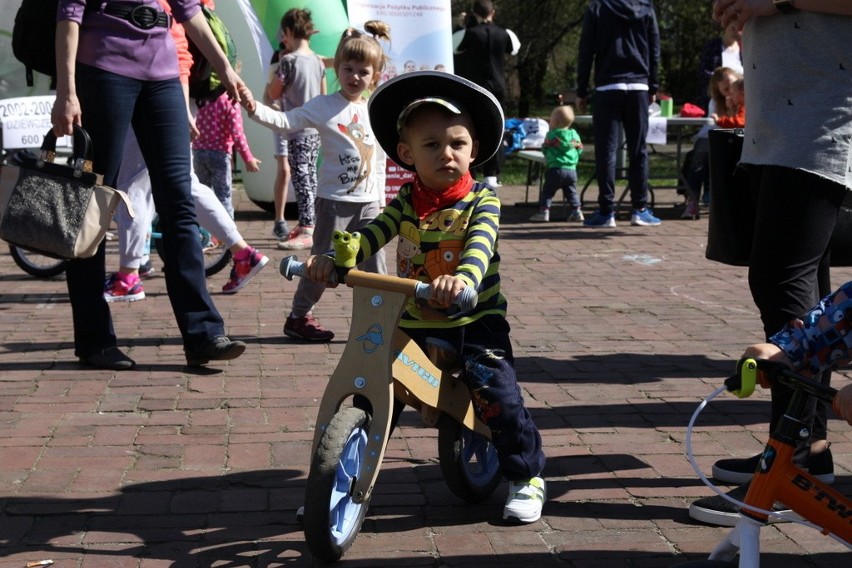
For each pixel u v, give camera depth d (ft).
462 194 11.52
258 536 11.60
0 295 24.84
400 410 12.12
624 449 14.47
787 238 12.19
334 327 21.49
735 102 39.17
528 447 11.89
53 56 17.35
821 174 11.94
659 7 95.61
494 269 11.76
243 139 31.19
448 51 34.68
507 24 94.53
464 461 12.30
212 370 18.16
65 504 12.35
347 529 11.08
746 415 15.99
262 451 14.20
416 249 11.50
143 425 15.21
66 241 16.33
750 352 8.77
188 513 12.17
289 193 38.37
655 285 26.81
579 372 18.39
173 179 17.83
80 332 18.21
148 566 10.84
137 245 23.80
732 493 12.14
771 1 12.09
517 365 18.81
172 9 17.79
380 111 11.90
